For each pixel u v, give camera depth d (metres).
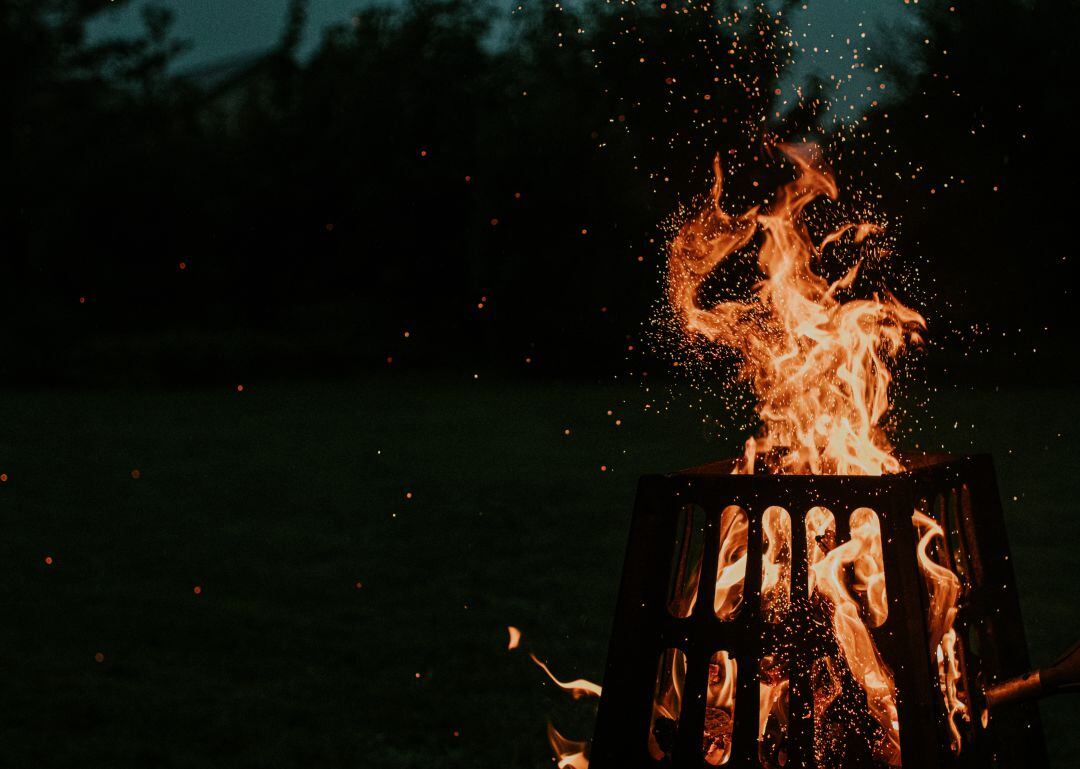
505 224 19.20
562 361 19.16
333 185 22.94
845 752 1.50
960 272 14.12
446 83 22.59
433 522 7.38
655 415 12.73
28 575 6.06
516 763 3.42
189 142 24.12
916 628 1.47
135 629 5.00
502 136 19.25
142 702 4.04
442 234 22.20
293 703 4.00
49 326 20.52
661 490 1.56
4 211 23.03
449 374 19.98
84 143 24.19
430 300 22.30
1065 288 15.35
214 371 19.45
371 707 3.95
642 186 18.42
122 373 19.12
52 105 25.31
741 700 1.49
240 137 24.52
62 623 5.10
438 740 3.63
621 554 6.32
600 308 19.02
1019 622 1.78
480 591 5.56
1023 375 14.65
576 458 10.00
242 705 4.00
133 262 23.00
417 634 4.85
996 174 14.74
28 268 23.02
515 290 19.25
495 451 10.62
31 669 4.43
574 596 5.42
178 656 4.61
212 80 34.25
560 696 4.02
